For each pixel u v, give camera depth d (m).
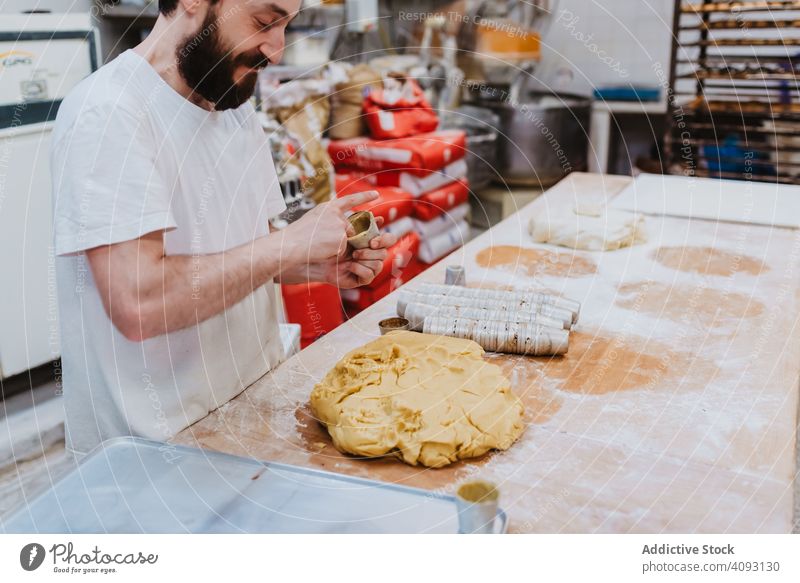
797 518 1.60
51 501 0.90
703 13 3.23
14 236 2.50
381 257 1.34
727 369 1.27
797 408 1.15
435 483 0.95
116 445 1.01
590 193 2.49
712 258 1.85
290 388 1.23
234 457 0.99
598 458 1.01
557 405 1.16
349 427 1.01
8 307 2.52
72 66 2.60
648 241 1.99
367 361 1.16
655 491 0.93
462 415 1.02
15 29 2.39
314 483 0.94
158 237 1.03
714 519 0.88
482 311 1.38
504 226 2.13
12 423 2.47
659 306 1.56
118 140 1.00
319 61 2.97
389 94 2.93
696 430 1.08
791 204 2.29
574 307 1.43
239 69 1.14
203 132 1.20
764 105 3.18
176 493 0.92
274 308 1.45
